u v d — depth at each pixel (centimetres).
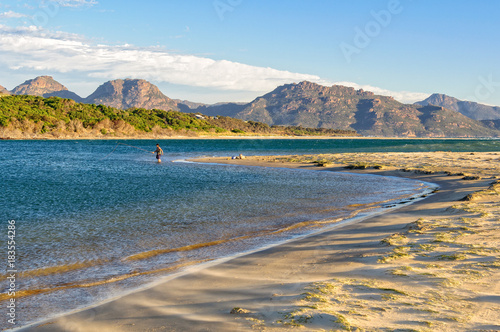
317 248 903
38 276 774
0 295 662
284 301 535
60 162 4909
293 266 753
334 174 3064
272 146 11000
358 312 478
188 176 2995
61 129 15612
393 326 431
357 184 2398
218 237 1098
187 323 483
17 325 532
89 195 1997
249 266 777
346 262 753
